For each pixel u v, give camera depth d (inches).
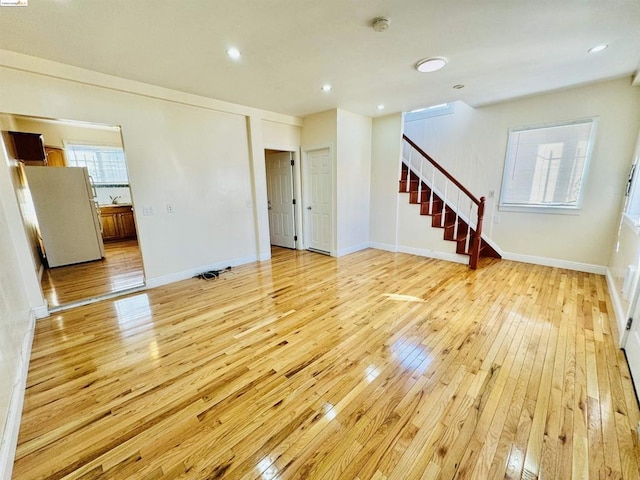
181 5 70.5
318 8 72.9
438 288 133.1
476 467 50.0
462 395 67.1
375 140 202.2
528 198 165.9
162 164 138.3
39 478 49.4
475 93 146.6
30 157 166.7
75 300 122.4
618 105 133.2
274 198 227.5
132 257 199.6
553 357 80.5
